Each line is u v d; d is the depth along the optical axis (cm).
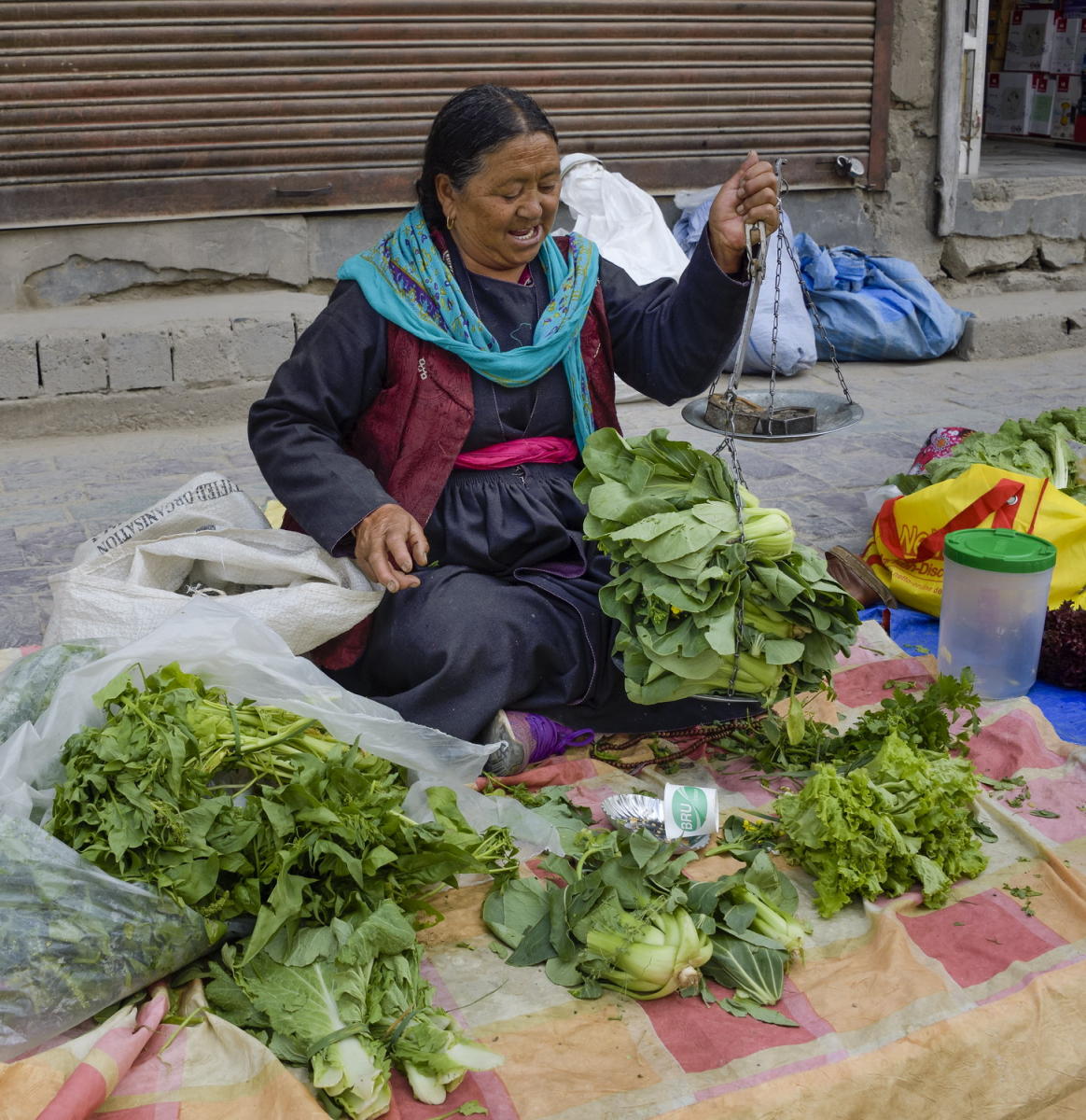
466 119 253
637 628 244
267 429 268
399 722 229
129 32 570
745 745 275
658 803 243
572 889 209
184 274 613
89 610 259
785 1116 175
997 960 204
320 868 198
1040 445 397
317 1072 174
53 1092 170
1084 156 902
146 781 194
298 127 608
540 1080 180
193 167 598
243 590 279
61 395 561
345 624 266
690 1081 179
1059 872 225
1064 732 290
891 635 343
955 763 231
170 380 574
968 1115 182
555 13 640
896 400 617
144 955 188
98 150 580
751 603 245
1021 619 295
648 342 284
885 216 739
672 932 198
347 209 628
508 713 267
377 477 280
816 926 216
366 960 188
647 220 631
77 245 591
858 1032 188
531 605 269
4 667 310
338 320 270
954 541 302
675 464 254
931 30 710
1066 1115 185
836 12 693
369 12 605
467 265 273
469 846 216
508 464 276
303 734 219
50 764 207
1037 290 775
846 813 218
